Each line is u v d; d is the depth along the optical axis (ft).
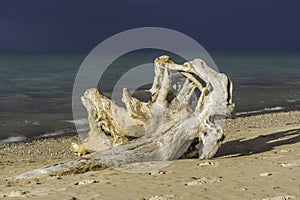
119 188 29.14
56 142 64.13
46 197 27.58
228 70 246.27
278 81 176.04
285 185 27.12
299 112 94.07
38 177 36.88
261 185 27.43
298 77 198.29
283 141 51.31
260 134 59.31
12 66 302.25
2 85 152.66
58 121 81.35
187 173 33.73
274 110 99.96
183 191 27.12
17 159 52.37
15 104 104.63
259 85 159.02
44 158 52.85
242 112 97.19
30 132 71.61
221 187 27.53
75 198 26.91
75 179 34.35
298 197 24.16
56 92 132.16
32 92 131.23
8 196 28.66
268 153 42.86
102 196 27.04
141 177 33.12
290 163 34.91
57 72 231.30
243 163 36.94
